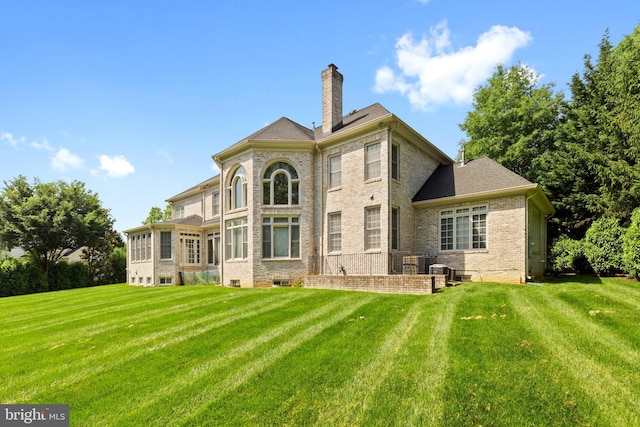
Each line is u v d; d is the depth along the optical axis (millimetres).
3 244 31281
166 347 6711
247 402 4410
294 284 16562
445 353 5586
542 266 17844
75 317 10273
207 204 26312
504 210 14250
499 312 7992
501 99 25984
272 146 17750
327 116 18297
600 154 18219
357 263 15758
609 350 5422
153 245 23516
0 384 5320
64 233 31203
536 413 3820
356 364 5387
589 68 21688
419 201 16609
